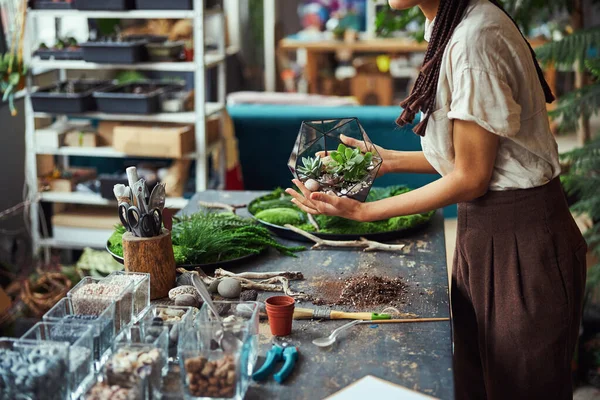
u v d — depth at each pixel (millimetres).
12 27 4199
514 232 1873
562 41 3221
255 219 2346
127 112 3736
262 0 7691
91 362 1422
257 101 4965
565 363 1942
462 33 1720
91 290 1632
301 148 1997
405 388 1395
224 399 1349
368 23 7766
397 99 8062
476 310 1978
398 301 1812
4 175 4047
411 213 1803
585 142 3332
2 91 3914
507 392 1956
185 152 3787
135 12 3625
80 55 3754
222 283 1818
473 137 1731
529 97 1790
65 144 3887
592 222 3393
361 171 1951
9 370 1289
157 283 1818
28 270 3572
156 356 1362
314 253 2154
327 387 1431
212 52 4941
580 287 1987
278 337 1629
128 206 1810
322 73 7730
